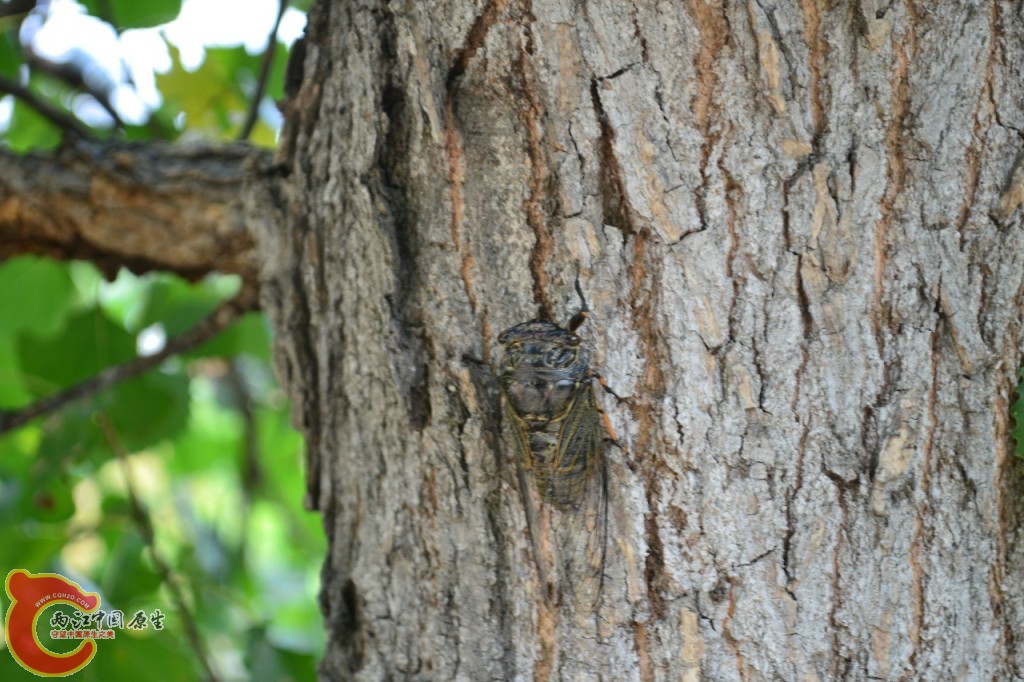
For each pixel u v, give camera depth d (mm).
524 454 1207
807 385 1197
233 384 1626
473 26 1198
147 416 1334
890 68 1191
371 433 1226
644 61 1193
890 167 1194
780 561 1200
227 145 1273
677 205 1196
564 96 1196
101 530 1354
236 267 1276
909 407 1196
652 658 1205
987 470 1197
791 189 1194
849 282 1195
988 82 1192
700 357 1199
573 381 1201
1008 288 1195
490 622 1215
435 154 1209
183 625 1328
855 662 1199
